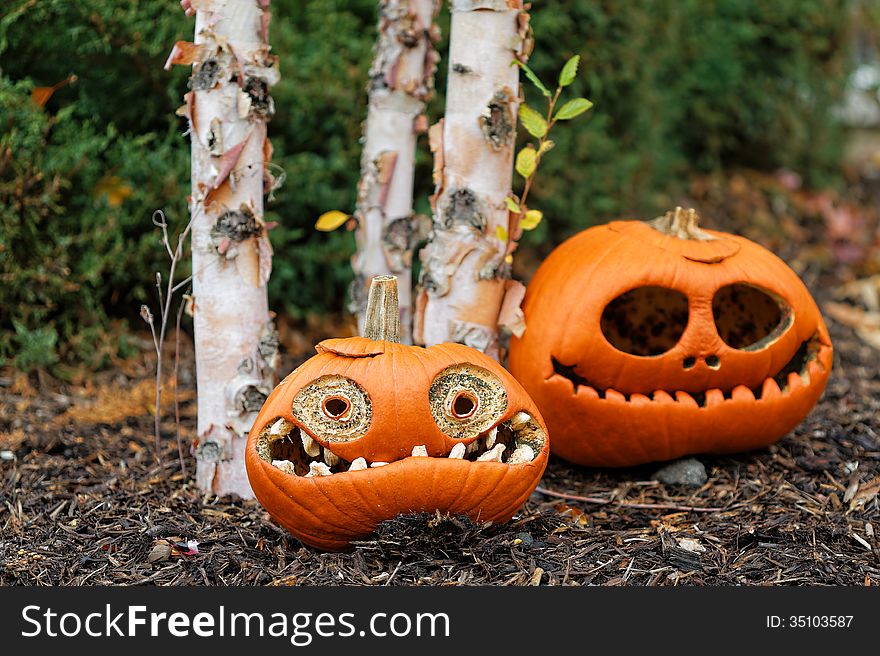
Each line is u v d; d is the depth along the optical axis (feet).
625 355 10.54
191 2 9.55
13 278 13.71
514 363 11.04
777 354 10.85
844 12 26.81
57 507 10.45
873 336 18.51
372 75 12.30
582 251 11.08
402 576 8.80
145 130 15.47
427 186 16.98
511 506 9.02
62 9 13.74
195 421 13.19
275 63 9.98
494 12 10.19
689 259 10.66
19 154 13.61
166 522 10.05
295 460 9.30
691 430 10.78
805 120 26.84
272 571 9.01
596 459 11.15
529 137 17.30
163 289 15.53
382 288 9.20
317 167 15.89
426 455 8.62
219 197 9.89
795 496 10.92
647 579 9.04
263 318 10.35
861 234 24.76
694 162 25.85
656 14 20.59
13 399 13.39
